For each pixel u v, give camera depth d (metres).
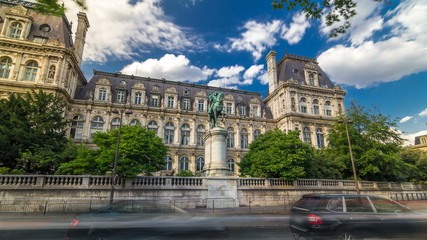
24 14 39.09
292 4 8.80
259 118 52.28
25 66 36.94
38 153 22.69
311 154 28.03
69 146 25.92
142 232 6.32
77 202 17.30
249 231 7.61
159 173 41.66
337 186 26.45
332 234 7.43
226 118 50.59
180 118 47.12
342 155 32.12
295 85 51.06
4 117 24.12
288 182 24.39
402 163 33.22
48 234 6.63
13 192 16.52
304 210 8.17
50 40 40.16
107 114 42.72
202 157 46.47
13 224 6.69
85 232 6.41
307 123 49.78
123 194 18.53
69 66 39.88
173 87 49.59
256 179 22.72
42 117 25.16
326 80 57.78
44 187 17.23
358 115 34.81
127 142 21.52
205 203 18.50
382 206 8.37
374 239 7.49
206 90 54.56
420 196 30.91
